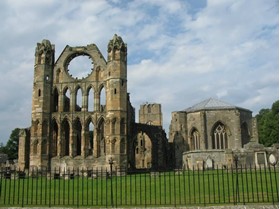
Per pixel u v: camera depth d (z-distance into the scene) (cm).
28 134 9012
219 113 9744
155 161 9344
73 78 8925
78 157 8481
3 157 10581
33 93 8794
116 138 8194
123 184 4472
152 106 14288
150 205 2769
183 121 10119
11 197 3528
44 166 8338
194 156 8338
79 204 2978
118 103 8350
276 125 12362
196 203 2803
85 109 8725
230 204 2664
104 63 8856
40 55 8900
